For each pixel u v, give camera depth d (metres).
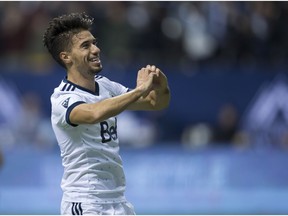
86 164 18.20
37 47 40.75
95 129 18.20
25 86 38.25
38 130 37.78
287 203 35.44
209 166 35.81
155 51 39.31
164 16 40.12
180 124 38.31
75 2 40.41
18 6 41.88
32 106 38.06
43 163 35.72
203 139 37.66
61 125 18.05
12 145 37.50
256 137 37.81
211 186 35.56
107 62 38.25
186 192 35.47
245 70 38.53
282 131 37.84
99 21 39.22
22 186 35.50
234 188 35.59
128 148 35.97
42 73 38.38
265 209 35.28
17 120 37.94
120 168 18.62
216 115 38.38
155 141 37.72
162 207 35.28
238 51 39.50
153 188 35.50
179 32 40.03
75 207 18.16
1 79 38.25
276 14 39.84
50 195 35.34
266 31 39.56
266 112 38.09
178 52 39.50
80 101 17.78
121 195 18.69
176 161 35.81
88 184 18.16
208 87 38.53
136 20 39.69
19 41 41.19
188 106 38.47
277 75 38.28
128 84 38.00
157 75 17.95
